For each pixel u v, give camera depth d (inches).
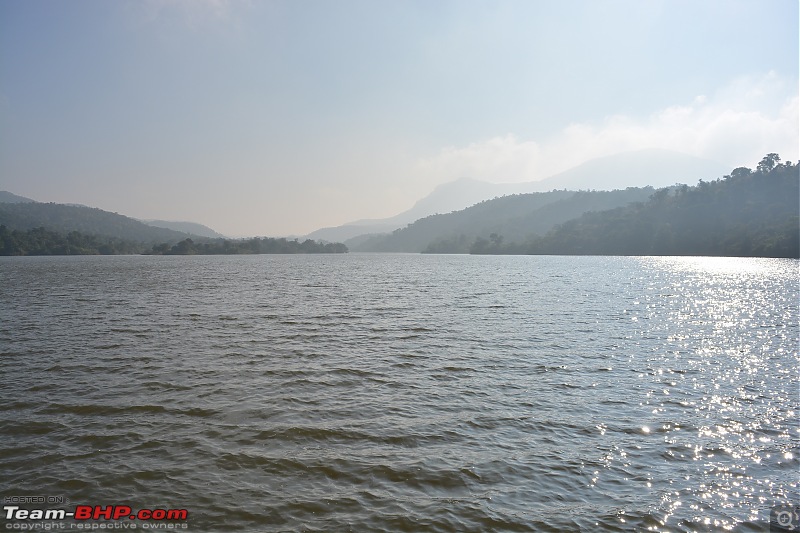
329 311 1638.8
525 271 4426.7
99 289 2432.3
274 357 957.8
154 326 1302.9
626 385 799.1
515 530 401.1
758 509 435.8
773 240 6978.4
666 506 438.9
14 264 5836.6
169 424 604.7
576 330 1295.5
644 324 1408.7
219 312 1593.3
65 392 722.2
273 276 3700.8
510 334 1225.4
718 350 1070.4
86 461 507.5
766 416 661.9
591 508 434.6
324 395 725.3
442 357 973.8
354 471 491.8
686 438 586.2
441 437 578.6
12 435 568.1
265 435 573.6
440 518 415.5
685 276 3673.7
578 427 616.7
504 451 543.8
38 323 1341.0
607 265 5595.5
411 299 2034.9
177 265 5816.9
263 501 437.7
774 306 1879.9
